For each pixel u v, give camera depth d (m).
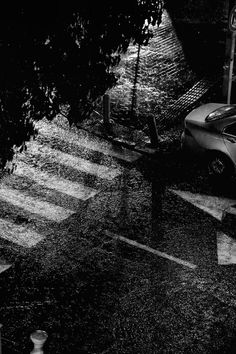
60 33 7.85
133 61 18.67
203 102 16.42
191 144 13.12
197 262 10.20
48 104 8.10
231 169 12.68
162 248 10.52
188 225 11.21
